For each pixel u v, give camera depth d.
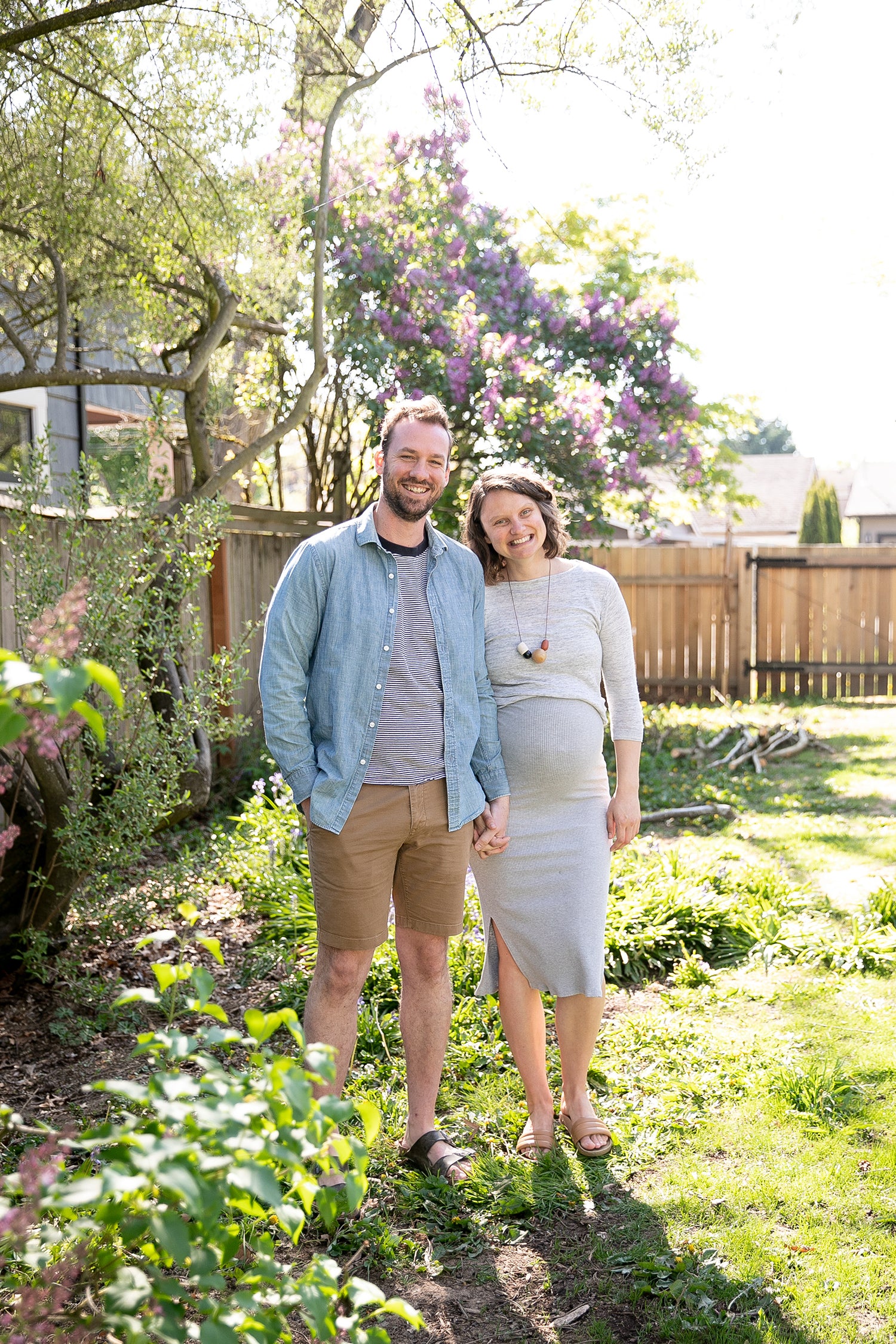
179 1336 1.24
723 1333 2.29
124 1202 1.37
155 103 5.03
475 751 3.07
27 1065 3.60
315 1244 2.61
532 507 3.06
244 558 8.17
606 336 10.16
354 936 2.81
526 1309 2.43
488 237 9.98
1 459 8.54
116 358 7.47
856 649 13.58
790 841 6.61
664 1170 2.96
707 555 13.64
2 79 4.56
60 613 1.34
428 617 2.87
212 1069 1.35
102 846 4.12
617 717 3.23
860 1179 2.86
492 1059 3.63
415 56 4.53
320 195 5.81
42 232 5.21
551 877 3.07
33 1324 1.32
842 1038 3.73
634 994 4.29
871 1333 2.27
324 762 2.79
